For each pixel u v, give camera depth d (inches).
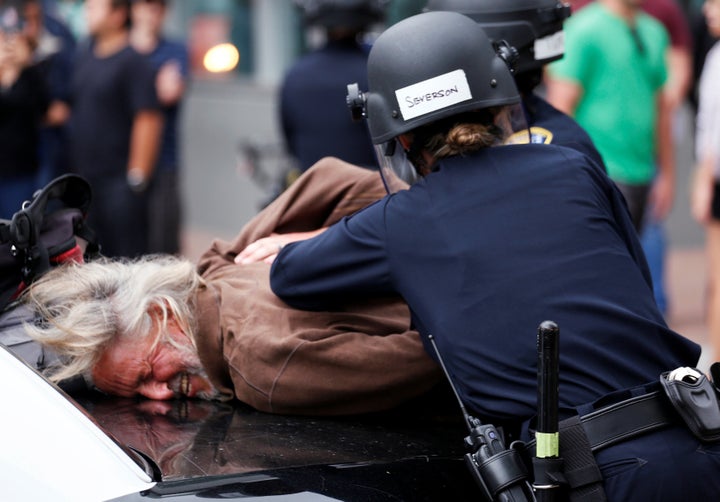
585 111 696.4
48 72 827.4
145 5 823.1
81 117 802.2
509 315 309.4
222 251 391.9
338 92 666.8
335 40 674.2
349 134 671.1
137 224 807.7
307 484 279.7
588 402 301.4
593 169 334.0
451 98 322.0
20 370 267.6
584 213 321.7
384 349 335.6
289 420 334.0
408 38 326.0
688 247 1067.3
